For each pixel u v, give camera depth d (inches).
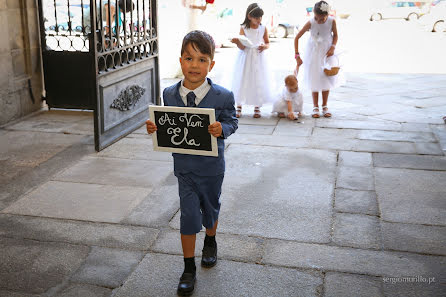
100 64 221.5
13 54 266.1
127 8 275.3
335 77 273.9
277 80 380.8
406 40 656.4
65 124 267.1
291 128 256.4
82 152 221.1
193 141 112.3
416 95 328.5
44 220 154.3
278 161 207.2
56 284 120.3
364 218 154.6
